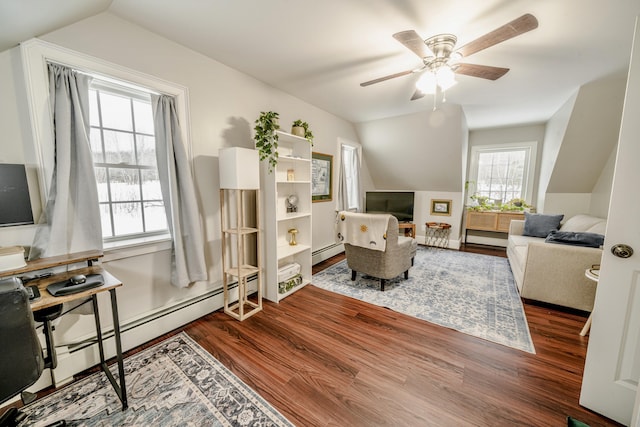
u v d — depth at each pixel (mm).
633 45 1209
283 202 3156
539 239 3684
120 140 1959
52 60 1485
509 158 5043
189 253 2154
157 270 2078
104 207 1908
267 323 2322
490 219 4895
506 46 1996
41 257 1495
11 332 888
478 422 1355
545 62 2270
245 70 2543
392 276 2986
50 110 1493
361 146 4934
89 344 1725
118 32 1728
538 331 2188
